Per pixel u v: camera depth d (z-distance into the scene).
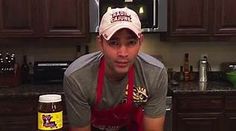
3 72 3.03
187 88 2.98
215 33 3.14
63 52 3.40
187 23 3.11
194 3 3.09
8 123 2.84
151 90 1.26
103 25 1.07
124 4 2.95
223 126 2.98
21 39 3.04
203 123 2.96
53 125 1.05
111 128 1.41
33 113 2.84
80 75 1.21
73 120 1.27
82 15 3.04
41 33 3.03
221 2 3.12
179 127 2.95
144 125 1.35
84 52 3.39
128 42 1.04
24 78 3.27
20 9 3.00
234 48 3.50
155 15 3.00
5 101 2.81
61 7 3.02
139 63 1.24
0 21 2.99
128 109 1.31
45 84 3.14
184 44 3.47
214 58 3.49
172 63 3.49
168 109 2.89
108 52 1.05
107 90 1.24
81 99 1.23
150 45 3.45
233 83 3.08
